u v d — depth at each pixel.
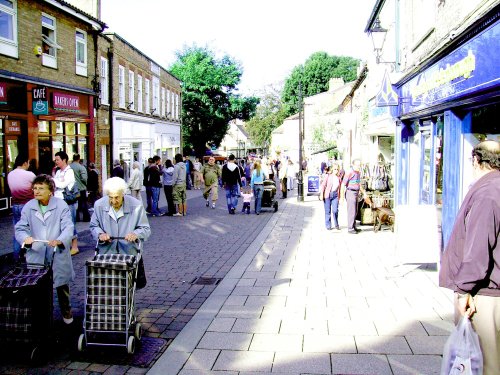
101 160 22.75
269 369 4.52
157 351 4.97
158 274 8.23
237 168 17.05
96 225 5.35
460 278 3.29
